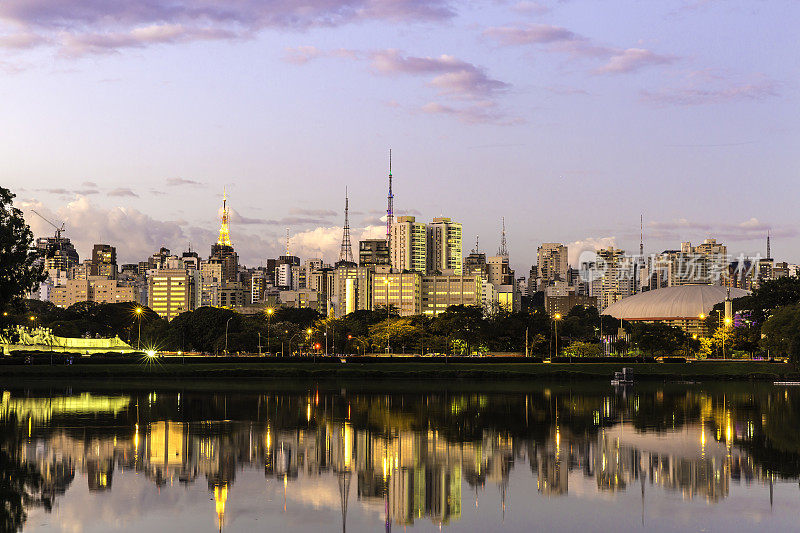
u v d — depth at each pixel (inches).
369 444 2669.8
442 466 2278.5
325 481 2062.0
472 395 4847.4
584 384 5984.3
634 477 2127.2
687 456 2448.3
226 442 2691.9
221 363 6934.1
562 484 2037.4
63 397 4480.8
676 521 1678.2
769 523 1662.2
